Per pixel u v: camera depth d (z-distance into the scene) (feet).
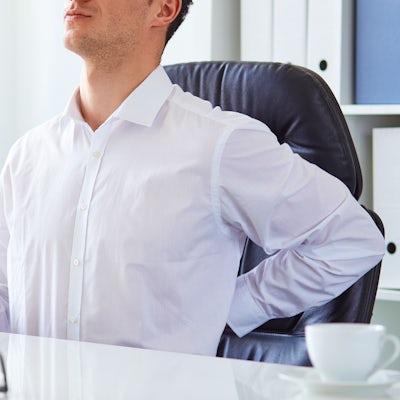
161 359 5.21
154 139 7.46
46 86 14.21
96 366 4.98
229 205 7.30
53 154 7.77
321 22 11.27
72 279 7.25
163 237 7.14
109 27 7.55
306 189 7.31
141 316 7.07
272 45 11.75
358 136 11.54
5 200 8.02
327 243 7.37
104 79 7.70
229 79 8.07
